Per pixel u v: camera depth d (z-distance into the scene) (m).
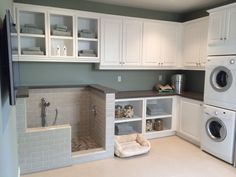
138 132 4.01
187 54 4.23
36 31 3.27
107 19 3.68
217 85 3.15
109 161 3.05
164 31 4.19
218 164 2.99
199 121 3.56
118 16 3.75
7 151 1.45
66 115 3.72
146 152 3.29
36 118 3.49
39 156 2.71
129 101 4.04
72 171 2.75
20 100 2.54
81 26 3.76
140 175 2.67
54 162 2.80
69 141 2.86
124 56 3.89
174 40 4.30
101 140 3.27
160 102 4.47
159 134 4.08
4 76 1.39
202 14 4.22
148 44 4.07
